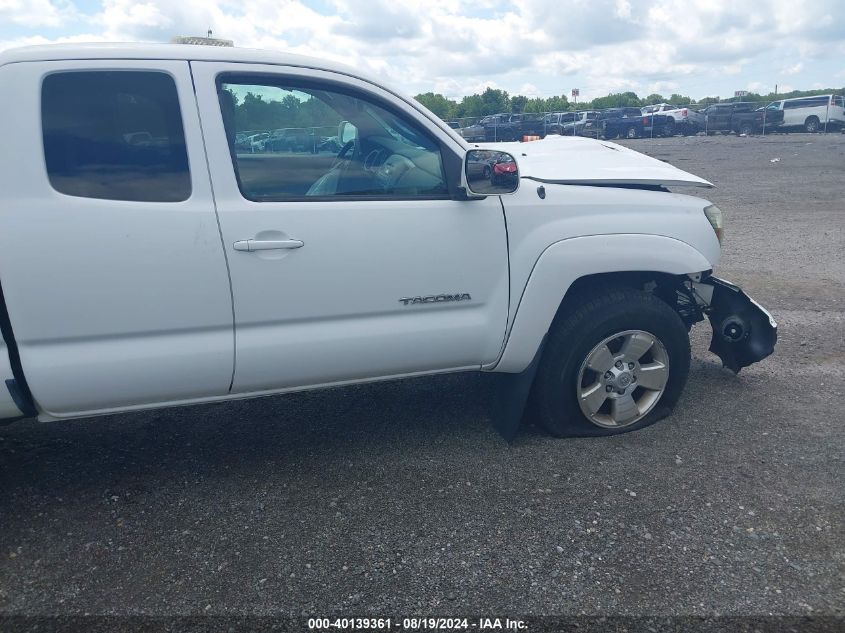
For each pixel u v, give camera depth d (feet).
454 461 12.07
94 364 9.51
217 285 9.84
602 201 12.00
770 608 8.50
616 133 117.29
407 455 12.33
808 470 11.53
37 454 12.48
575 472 11.60
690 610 8.49
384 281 10.71
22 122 8.96
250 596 8.87
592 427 12.80
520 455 12.21
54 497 11.14
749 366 16.21
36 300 9.08
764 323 14.11
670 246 12.30
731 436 12.76
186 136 9.69
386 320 10.94
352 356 10.82
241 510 10.73
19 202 8.95
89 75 9.32
